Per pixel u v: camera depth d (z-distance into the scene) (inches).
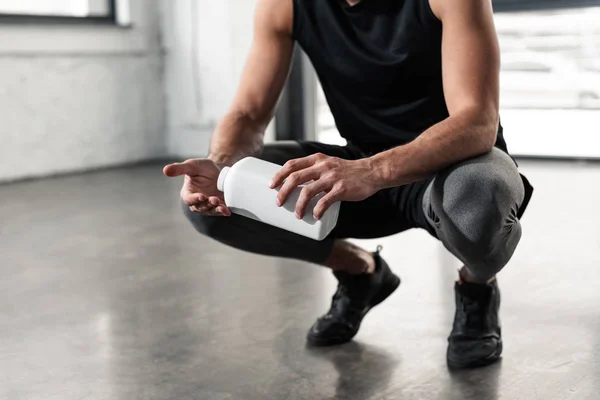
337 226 61.4
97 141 189.0
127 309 77.0
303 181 47.2
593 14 172.9
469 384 55.4
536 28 179.6
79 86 183.9
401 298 78.4
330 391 55.1
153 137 203.0
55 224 122.3
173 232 114.7
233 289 83.4
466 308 59.9
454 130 50.9
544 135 181.9
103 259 99.0
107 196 148.0
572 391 53.6
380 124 60.1
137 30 195.8
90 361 62.6
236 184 49.8
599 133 175.9
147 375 59.3
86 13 188.9
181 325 71.5
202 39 196.1
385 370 58.8
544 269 88.7
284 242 60.6
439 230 54.0
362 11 57.4
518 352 61.8
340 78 59.6
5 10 173.5
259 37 63.0
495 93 52.7
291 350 64.0
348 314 65.3
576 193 138.5
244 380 57.7
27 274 91.9
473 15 52.9
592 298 76.7
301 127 185.9
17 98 171.0
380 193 61.4
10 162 170.9
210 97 197.3
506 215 51.2
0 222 124.6
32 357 63.8
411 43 55.7
